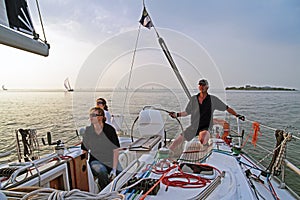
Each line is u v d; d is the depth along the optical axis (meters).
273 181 2.55
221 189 1.49
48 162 1.97
